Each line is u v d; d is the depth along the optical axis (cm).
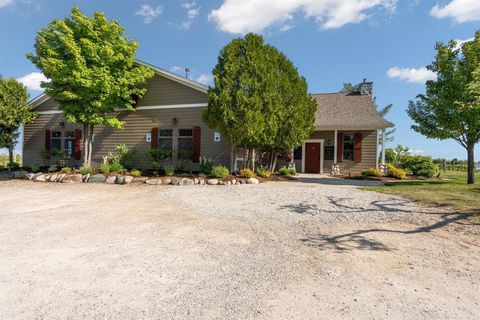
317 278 319
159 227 530
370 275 327
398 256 386
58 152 1678
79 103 1318
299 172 1734
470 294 283
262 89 1156
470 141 1080
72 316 238
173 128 1502
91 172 1286
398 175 1356
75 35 1277
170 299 270
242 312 247
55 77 1234
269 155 1567
